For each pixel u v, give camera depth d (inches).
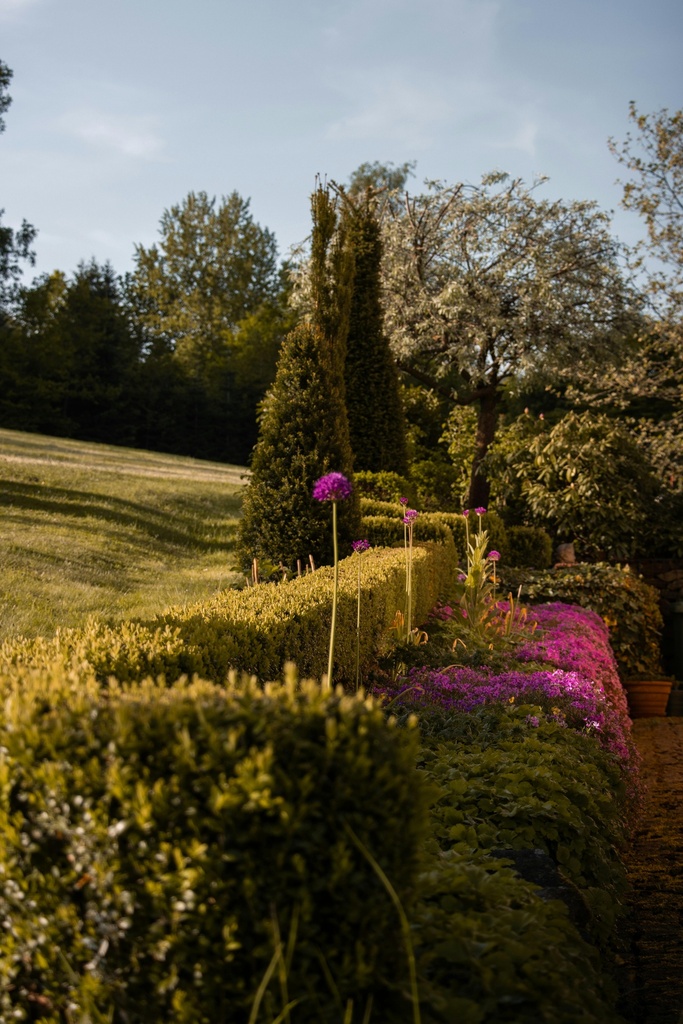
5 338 1298.0
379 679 193.6
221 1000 62.1
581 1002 76.7
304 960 62.8
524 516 559.5
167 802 63.5
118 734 66.1
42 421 1307.8
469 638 245.4
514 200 640.4
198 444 1457.9
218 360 1612.9
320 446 282.2
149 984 63.1
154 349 1619.1
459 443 657.0
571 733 165.8
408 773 68.8
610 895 119.0
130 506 448.1
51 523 383.9
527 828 117.6
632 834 177.6
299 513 278.7
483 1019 70.8
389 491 417.7
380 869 63.9
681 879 153.3
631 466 524.1
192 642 121.1
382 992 67.4
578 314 635.5
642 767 269.0
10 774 67.6
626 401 637.3
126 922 62.4
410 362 677.9
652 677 406.6
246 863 62.5
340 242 342.6
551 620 325.7
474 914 84.9
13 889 66.9
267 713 67.8
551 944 82.8
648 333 629.9
